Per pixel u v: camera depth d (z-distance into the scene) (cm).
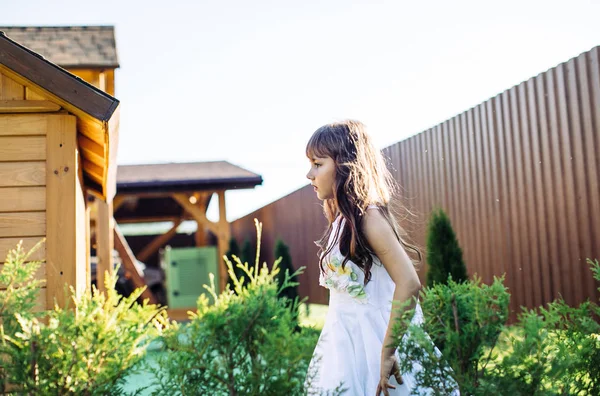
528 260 694
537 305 681
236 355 217
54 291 351
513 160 709
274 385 206
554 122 639
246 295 227
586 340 259
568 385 234
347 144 261
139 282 1203
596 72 578
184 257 1261
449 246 607
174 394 219
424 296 258
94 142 412
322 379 243
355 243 246
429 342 216
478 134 772
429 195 889
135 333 226
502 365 218
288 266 1036
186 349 216
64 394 216
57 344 217
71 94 348
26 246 355
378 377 242
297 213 1337
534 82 666
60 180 361
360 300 250
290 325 221
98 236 1069
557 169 639
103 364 221
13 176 359
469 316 236
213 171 1353
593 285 598
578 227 614
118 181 1257
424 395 223
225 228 1291
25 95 363
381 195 265
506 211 727
